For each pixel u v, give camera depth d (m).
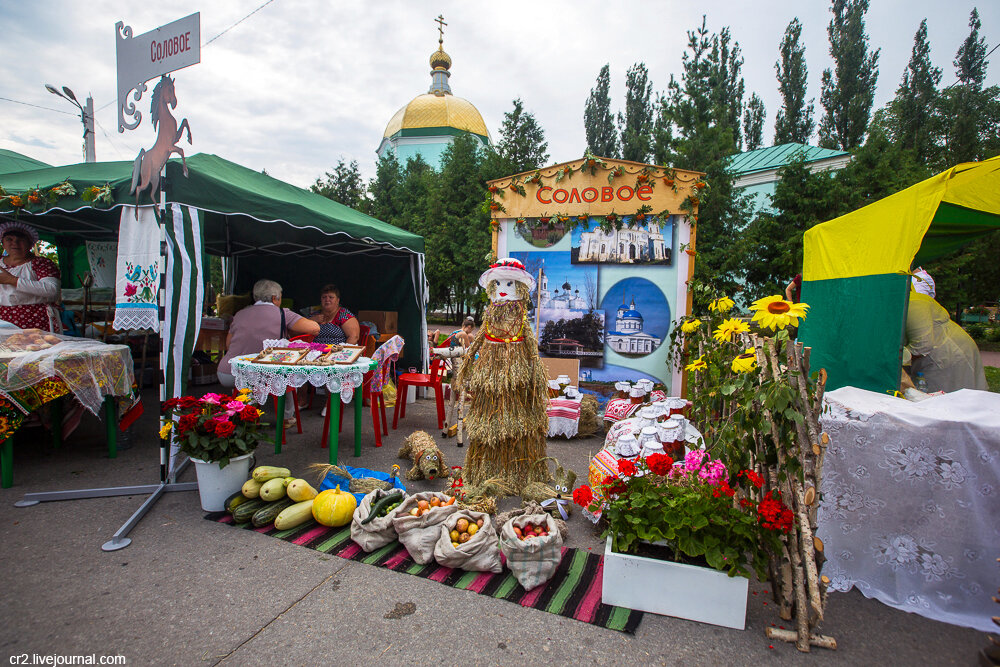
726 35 17.77
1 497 3.75
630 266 6.46
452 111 33.62
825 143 24.25
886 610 2.53
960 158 17.89
